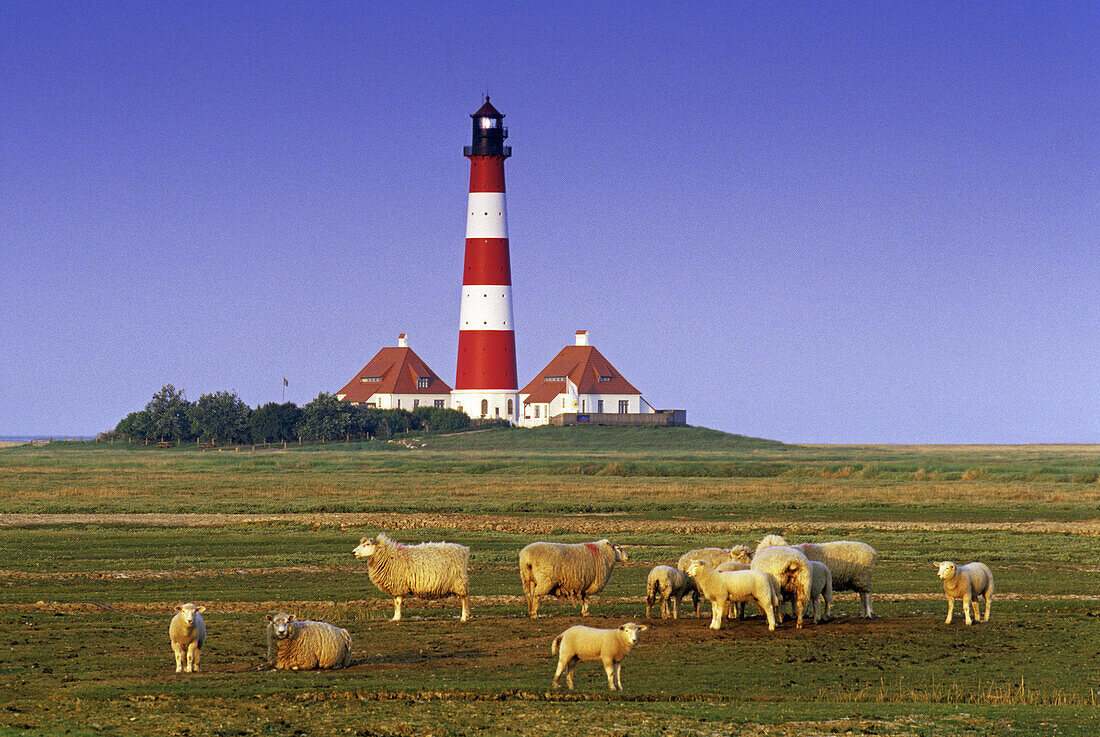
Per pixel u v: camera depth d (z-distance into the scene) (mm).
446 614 81188
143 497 178000
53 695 56938
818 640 71812
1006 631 74938
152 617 79625
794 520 153500
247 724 51938
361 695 57281
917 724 53312
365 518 148500
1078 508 168250
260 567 105250
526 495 187875
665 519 154625
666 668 64312
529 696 57781
